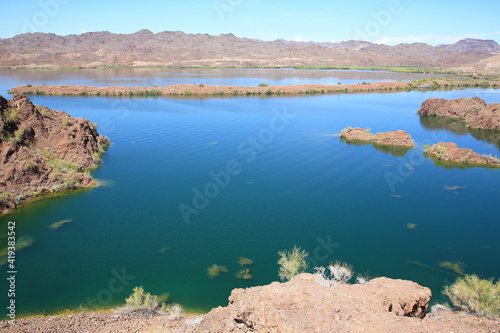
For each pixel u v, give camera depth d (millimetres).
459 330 9531
